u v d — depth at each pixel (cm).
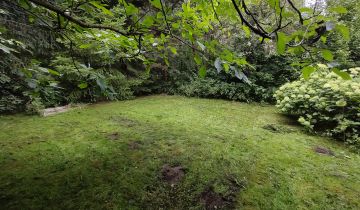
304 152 303
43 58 553
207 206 203
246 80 94
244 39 688
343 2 529
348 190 222
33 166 260
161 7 90
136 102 621
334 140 348
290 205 201
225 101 648
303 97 407
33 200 204
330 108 374
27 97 476
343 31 61
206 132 372
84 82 112
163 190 223
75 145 317
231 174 246
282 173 250
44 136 350
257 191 219
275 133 377
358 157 292
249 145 321
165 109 534
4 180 232
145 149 305
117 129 384
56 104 549
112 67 667
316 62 69
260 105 604
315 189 223
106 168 257
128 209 198
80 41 151
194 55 99
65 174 245
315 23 67
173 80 790
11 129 380
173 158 278
